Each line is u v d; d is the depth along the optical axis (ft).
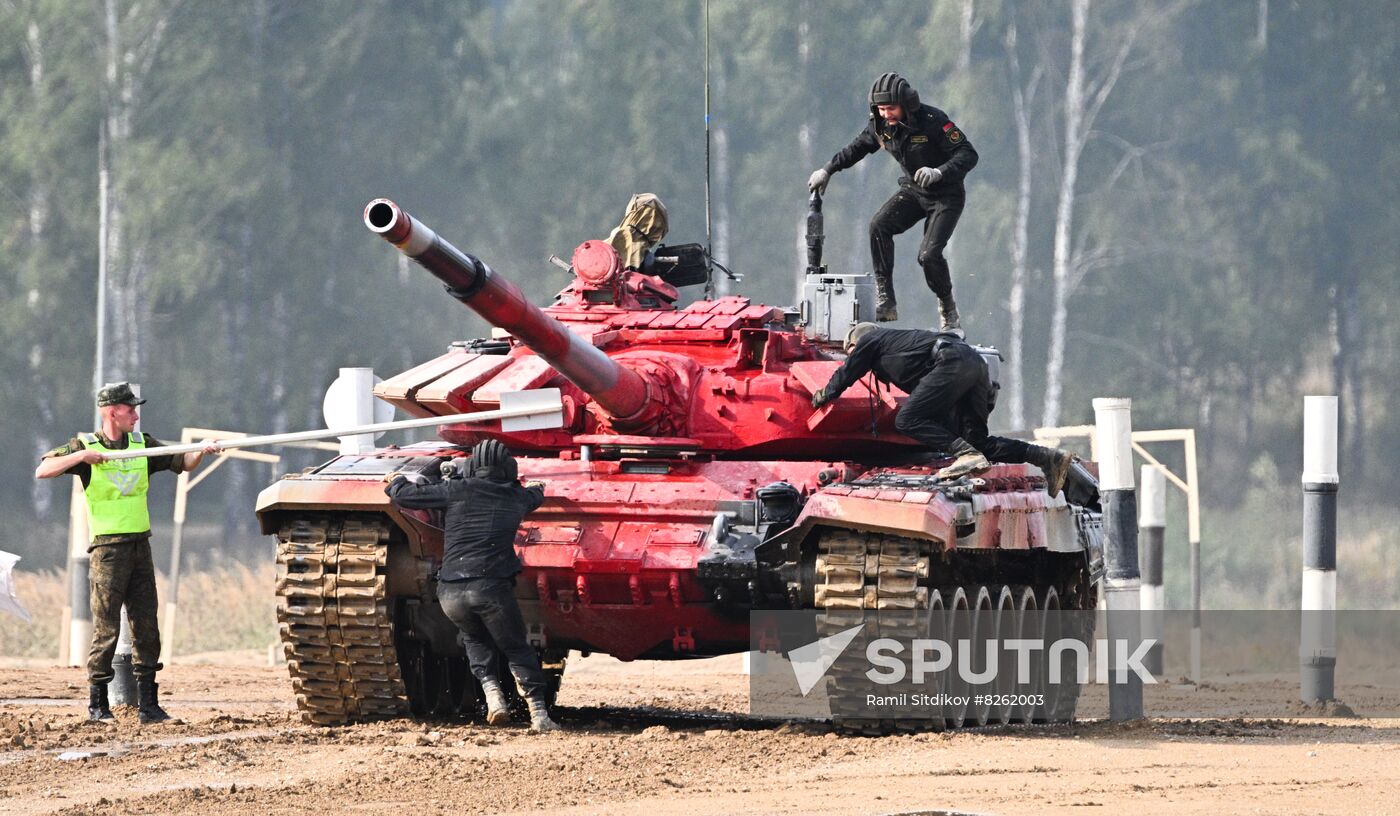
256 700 214.90
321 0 645.10
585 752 149.28
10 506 629.51
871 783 132.98
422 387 181.06
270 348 642.63
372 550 165.68
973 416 171.22
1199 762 144.36
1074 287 613.93
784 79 625.00
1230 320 625.00
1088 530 212.23
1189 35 652.48
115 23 611.47
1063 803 123.34
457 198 652.89
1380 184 646.33
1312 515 218.18
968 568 174.50
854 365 167.94
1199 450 648.79
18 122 595.47
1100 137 634.02
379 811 121.29
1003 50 638.94
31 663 297.74
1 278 612.70
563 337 159.22
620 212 636.48
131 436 177.88
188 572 543.80
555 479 174.60
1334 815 118.73
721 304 191.93
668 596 166.71
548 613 172.86
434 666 183.93
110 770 142.00
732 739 157.99
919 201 198.70
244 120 616.39
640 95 630.33
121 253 592.60
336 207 645.10
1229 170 634.43
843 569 155.84
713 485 171.53
